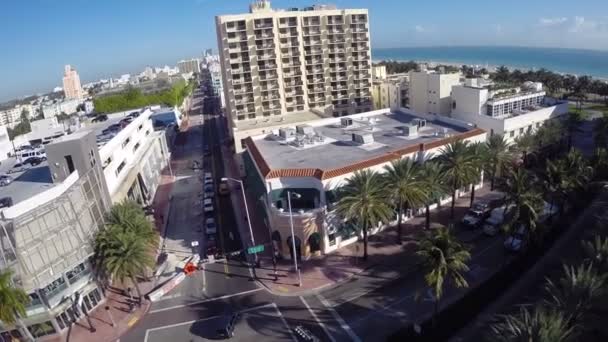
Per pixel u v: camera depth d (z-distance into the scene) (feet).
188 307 142.51
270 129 301.22
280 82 375.04
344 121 247.70
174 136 428.15
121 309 146.51
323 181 157.69
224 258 172.65
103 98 589.73
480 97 242.58
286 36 369.71
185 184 280.72
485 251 157.48
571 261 138.41
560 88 479.82
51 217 132.46
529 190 138.41
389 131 225.15
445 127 224.33
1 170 201.77
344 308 132.05
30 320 131.34
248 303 140.36
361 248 168.66
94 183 162.91
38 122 313.53
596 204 185.06
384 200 149.48
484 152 179.63
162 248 187.62
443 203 203.72
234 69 361.71
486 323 116.37
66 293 137.49
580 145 274.77
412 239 172.45
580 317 89.04
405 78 434.71
